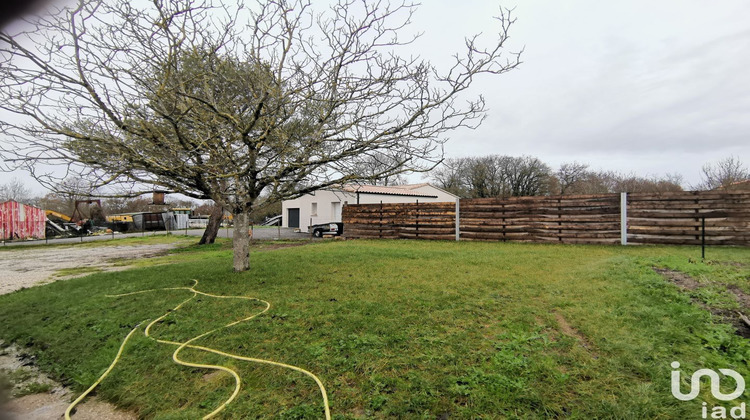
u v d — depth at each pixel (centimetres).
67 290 585
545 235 1112
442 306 400
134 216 3488
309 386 238
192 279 610
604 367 243
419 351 281
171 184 551
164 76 443
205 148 498
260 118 512
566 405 203
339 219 2222
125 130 437
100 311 449
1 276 823
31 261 1123
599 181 3794
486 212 1222
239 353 295
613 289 450
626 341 281
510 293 453
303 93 525
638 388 215
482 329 326
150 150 461
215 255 1084
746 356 248
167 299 484
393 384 234
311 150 538
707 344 271
